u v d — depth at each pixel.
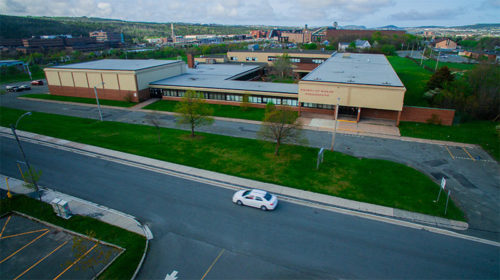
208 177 28.61
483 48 162.25
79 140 38.47
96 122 45.91
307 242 19.73
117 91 59.00
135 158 32.97
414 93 58.31
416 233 20.52
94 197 25.55
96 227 21.61
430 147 35.28
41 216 23.19
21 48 162.62
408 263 17.81
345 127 42.47
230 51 100.56
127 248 19.39
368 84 42.38
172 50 161.88
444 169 29.77
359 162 31.25
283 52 93.25
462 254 18.50
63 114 50.72
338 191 25.77
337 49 151.62
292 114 33.50
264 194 23.66
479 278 16.69
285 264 17.89
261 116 48.41
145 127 43.44
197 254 18.80
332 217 22.36
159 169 30.39
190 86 56.97
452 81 53.28
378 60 72.62
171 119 47.31
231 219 22.31
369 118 46.34
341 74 51.53
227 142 37.25
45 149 35.84
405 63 97.06
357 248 19.12
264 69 87.88
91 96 62.28
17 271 17.97
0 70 95.00
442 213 22.59
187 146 36.09
